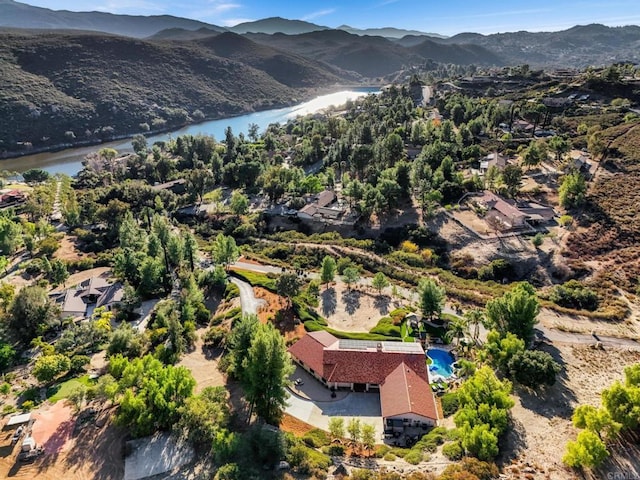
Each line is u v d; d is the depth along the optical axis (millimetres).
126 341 72750
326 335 76625
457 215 127125
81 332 75625
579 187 121750
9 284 93312
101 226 142125
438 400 63594
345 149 188125
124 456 51500
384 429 58062
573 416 49625
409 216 133125
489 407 52188
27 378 67500
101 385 58844
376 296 94000
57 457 51469
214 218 152250
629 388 49375
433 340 77000
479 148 166625
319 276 105250
